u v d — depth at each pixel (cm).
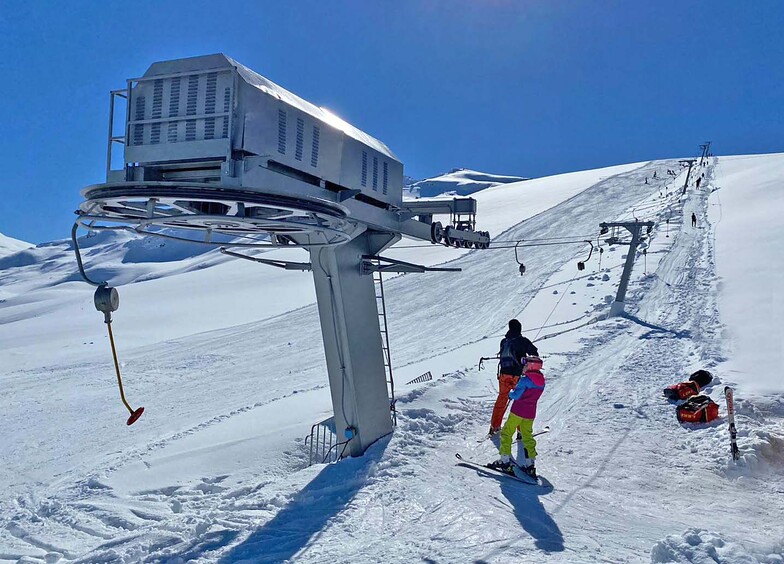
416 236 1047
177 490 938
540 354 1506
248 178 625
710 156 7938
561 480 793
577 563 536
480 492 743
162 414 1798
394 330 2783
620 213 4894
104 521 855
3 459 1484
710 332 1562
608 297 2270
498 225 5616
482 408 1109
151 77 651
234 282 5481
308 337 3044
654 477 802
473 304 2994
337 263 910
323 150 766
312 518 705
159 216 684
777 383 1125
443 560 564
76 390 2339
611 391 1166
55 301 8000
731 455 839
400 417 1040
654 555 536
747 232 2847
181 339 3416
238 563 599
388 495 743
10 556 774
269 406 1417
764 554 554
